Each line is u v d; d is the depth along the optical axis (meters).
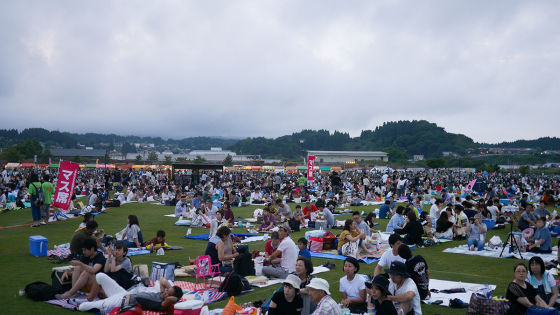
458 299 9.69
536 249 16.22
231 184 48.97
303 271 8.53
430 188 41.34
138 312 8.30
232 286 10.27
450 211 20.02
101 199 28.62
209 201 22.94
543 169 186.25
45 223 22.22
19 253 15.02
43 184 21.70
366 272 13.12
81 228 14.06
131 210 30.30
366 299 9.01
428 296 9.99
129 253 14.99
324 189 44.06
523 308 8.10
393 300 7.57
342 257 15.04
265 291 10.71
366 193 41.72
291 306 7.43
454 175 97.38
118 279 9.81
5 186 37.94
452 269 13.70
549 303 8.52
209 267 10.96
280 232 12.44
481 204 23.22
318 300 7.35
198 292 10.06
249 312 8.62
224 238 11.82
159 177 57.00
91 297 9.32
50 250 14.87
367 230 16.66
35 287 9.77
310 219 23.52
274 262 12.16
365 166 151.62
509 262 14.74
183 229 21.95
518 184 55.62
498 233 21.47
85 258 9.97
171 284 9.09
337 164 158.62
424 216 19.83
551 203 34.72
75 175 22.45
